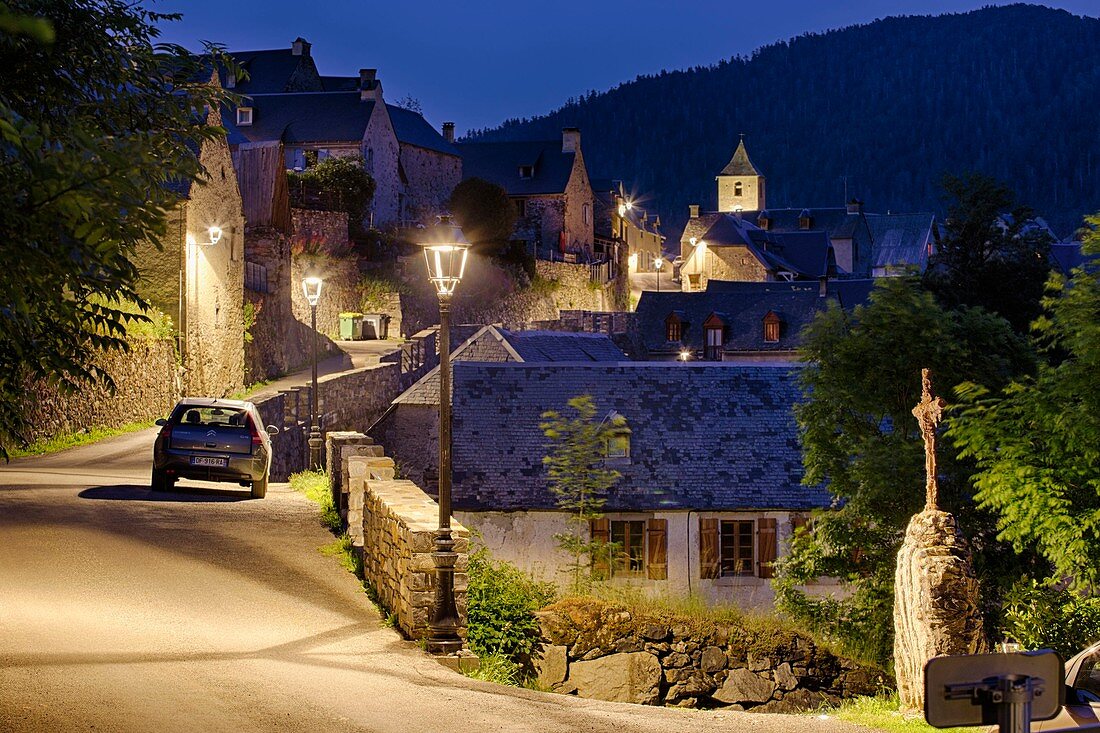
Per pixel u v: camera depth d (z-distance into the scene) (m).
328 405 39.44
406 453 43.25
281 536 17.72
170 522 18.23
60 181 6.52
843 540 24.56
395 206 83.69
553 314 88.88
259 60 88.88
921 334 25.53
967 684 4.79
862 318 26.25
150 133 9.25
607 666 19.53
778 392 36.44
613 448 34.34
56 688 9.32
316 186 71.75
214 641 11.68
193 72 9.94
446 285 13.14
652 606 21.11
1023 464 20.14
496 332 47.22
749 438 35.09
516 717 9.78
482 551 18.31
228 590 14.16
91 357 8.73
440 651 12.02
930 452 12.59
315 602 14.01
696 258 129.75
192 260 40.47
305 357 54.97
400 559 13.01
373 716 9.35
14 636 11.03
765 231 147.38
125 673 10.01
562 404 35.91
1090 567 19.45
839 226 172.25
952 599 11.86
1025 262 57.91
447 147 92.69
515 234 97.44
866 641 23.12
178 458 21.81
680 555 33.12
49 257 6.76
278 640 12.04
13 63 8.55
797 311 88.00
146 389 37.56
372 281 66.69
